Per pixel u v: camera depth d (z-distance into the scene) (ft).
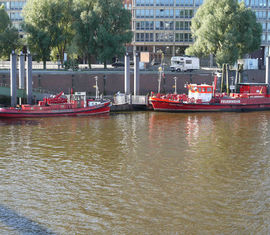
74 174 128.88
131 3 471.62
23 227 95.04
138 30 460.55
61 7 329.72
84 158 146.30
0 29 344.49
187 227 95.50
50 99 234.17
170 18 457.68
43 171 131.44
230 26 339.57
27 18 333.01
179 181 123.44
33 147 160.86
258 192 114.93
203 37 343.26
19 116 227.40
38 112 229.04
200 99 255.09
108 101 246.47
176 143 169.78
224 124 213.05
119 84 312.71
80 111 236.43
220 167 136.98
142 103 259.80
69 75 301.43
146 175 128.57
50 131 190.70
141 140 174.60
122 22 337.72
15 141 170.40
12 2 477.36
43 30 321.93
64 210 103.35
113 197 111.14
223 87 312.91
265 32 458.50
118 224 96.63
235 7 344.08
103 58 331.16
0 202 107.24
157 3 456.45
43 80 295.69
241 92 280.10
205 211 103.24
